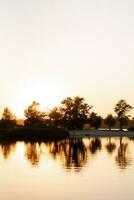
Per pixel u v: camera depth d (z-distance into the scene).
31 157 44.53
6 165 36.28
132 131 152.25
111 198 21.61
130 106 169.25
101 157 44.41
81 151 54.41
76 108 139.62
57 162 38.81
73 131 142.12
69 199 21.39
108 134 136.75
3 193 22.98
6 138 95.62
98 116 173.25
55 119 139.75
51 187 24.89
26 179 27.92
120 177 28.67
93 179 27.78
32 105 136.00
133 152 52.34
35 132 97.69
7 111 153.62
